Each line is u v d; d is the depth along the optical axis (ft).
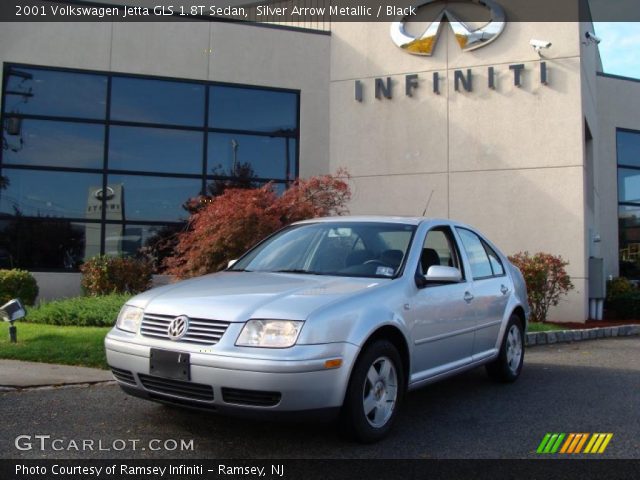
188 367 13.32
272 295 14.21
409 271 16.65
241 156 45.93
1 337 26.32
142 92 44.32
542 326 34.96
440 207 44.06
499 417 17.34
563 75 41.78
